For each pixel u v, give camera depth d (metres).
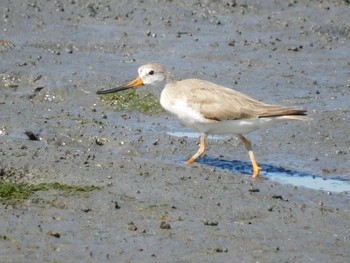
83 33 22.20
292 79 20.36
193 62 21.00
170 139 16.73
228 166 15.61
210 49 21.77
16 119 17.41
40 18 22.67
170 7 23.83
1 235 11.79
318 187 14.61
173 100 15.56
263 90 19.62
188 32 22.73
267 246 11.87
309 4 24.89
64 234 11.94
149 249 11.62
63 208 12.73
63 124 17.28
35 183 13.76
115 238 11.89
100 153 15.56
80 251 11.49
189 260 11.37
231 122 15.18
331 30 23.52
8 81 19.70
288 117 15.10
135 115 18.33
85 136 16.75
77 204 12.88
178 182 14.02
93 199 13.06
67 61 20.64
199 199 13.35
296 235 12.26
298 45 22.45
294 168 15.66
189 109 15.32
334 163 15.95
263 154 16.28
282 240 12.07
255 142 16.83
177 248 11.68
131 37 22.22
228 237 12.09
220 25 23.31
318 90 19.78
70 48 21.52
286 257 11.55
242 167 15.61
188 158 15.95
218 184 14.09
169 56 21.34
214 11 23.95
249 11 24.20
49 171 14.26
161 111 18.53
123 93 19.14
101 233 12.02
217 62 21.14
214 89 15.41
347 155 16.33
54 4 23.31
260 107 15.20
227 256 11.51
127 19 23.11
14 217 12.33
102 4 23.67
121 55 21.31
